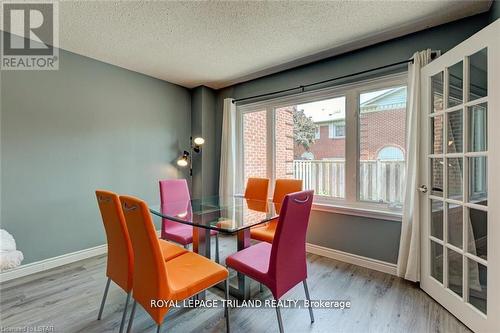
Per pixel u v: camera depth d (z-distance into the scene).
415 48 2.30
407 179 2.24
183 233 2.40
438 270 1.97
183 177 3.88
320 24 2.15
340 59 2.76
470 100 1.68
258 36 2.35
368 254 2.57
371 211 2.52
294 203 1.46
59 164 2.62
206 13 1.98
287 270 1.53
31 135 2.43
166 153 3.65
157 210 2.29
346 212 2.69
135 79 3.27
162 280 1.27
